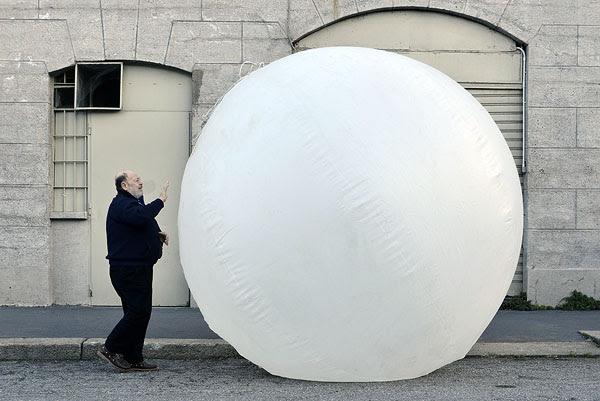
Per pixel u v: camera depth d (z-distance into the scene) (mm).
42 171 10148
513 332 8445
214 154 5973
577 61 10281
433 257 5605
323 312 5625
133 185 6941
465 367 6906
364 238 5500
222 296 5875
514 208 6109
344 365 5855
